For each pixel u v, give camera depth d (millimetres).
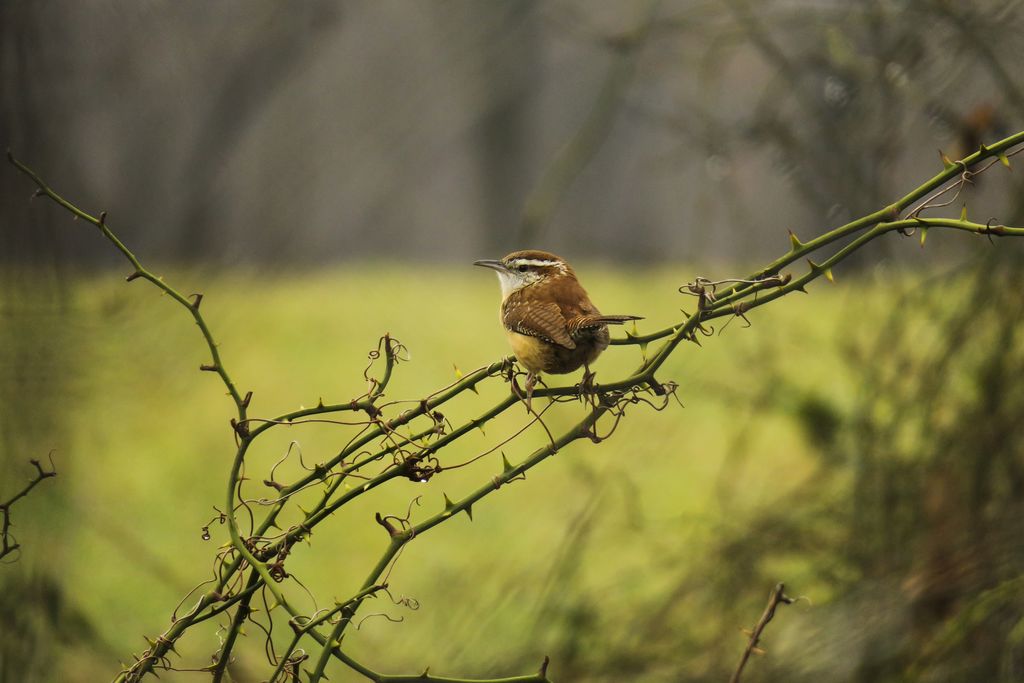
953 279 9023
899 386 9297
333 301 29875
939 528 8930
